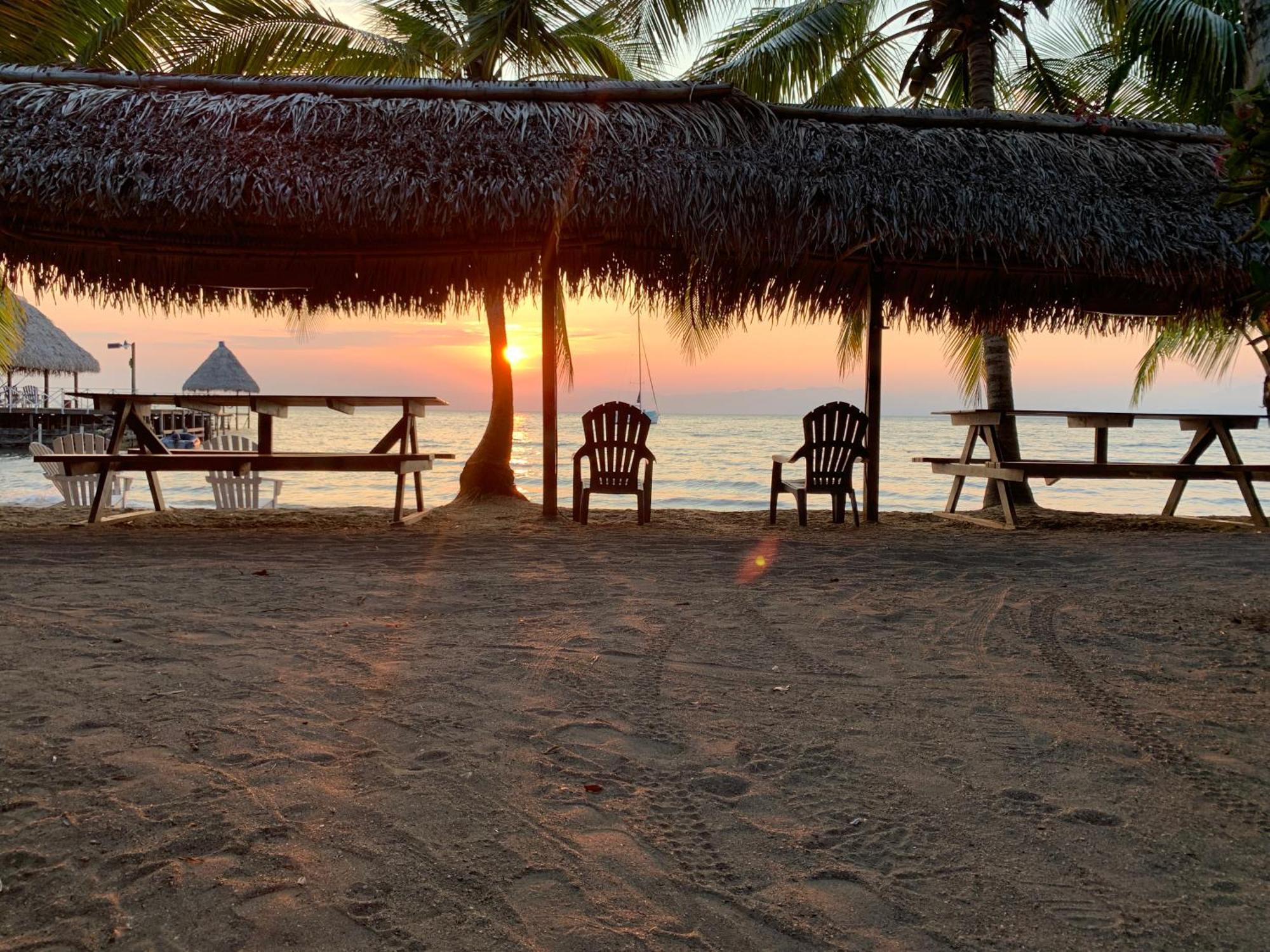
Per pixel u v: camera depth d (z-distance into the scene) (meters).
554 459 7.70
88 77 6.61
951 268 7.72
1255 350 3.89
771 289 7.74
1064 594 4.44
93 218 6.30
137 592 4.17
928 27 9.22
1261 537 6.98
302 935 1.51
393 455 7.02
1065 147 7.07
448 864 1.76
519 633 3.51
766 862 1.80
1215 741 2.46
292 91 6.70
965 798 2.10
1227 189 3.29
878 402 7.74
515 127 6.46
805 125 6.86
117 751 2.24
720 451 32.34
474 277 7.91
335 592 4.27
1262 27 5.29
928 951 1.51
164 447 7.39
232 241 7.33
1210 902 1.67
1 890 1.61
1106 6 9.73
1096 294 8.24
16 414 32.47
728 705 2.71
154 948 1.46
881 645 3.43
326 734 2.41
